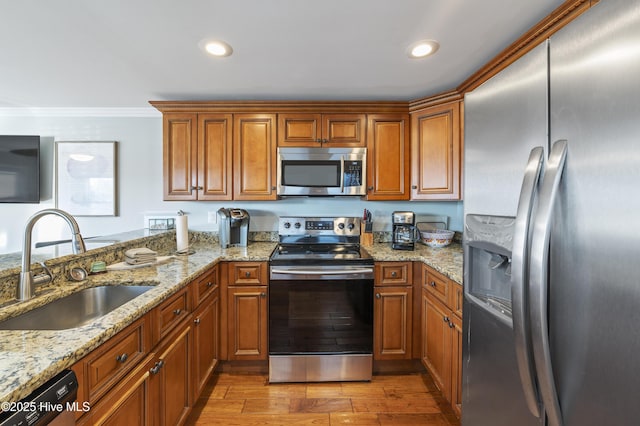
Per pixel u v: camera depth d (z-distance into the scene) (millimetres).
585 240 625
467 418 1183
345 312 1945
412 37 1426
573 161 661
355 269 1926
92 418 812
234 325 1980
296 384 1930
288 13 1240
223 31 1374
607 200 583
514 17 1277
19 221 2604
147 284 1387
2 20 1285
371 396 1812
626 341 549
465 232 1157
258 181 2264
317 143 2254
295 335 1938
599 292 597
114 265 1604
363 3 1181
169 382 1268
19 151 2531
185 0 1160
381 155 2275
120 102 2400
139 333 1047
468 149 1134
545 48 756
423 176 2211
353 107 2246
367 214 2473
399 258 1981
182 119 2254
